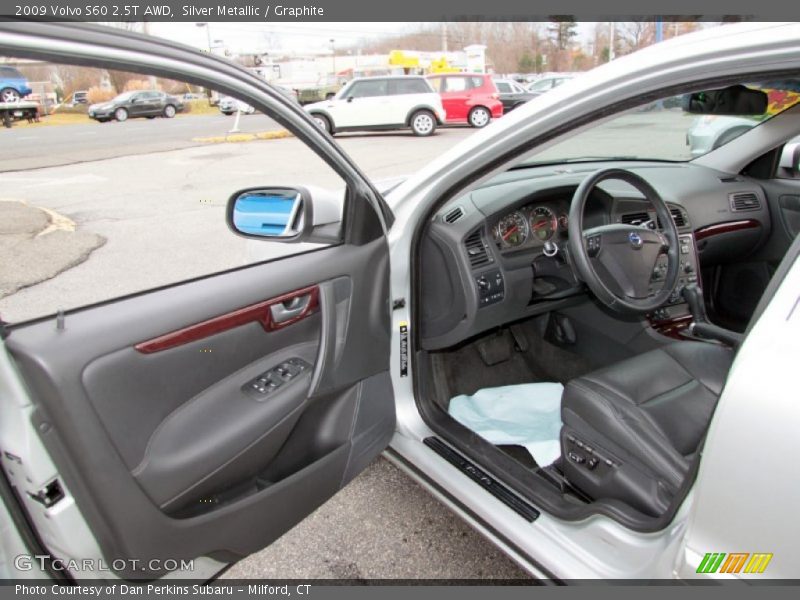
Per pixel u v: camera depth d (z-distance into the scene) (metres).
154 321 1.12
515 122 1.39
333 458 1.49
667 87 1.11
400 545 1.76
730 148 2.78
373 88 12.19
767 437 0.80
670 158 2.91
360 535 1.80
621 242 1.91
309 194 1.47
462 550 1.74
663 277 2.00
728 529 0.87
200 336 1.20
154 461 1.10
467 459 1.62
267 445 1.34
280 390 1.38
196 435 1.19
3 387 0.93
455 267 1.93
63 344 0.98
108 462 1.02
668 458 1.35
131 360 1.07
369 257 1.58
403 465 1.75
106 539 1.04
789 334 0.81
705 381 1.60
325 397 1.53
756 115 1.88
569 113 1.28
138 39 0.96
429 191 1.63
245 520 1.26
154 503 1.10
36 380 0.94
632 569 1.15
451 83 13.11
